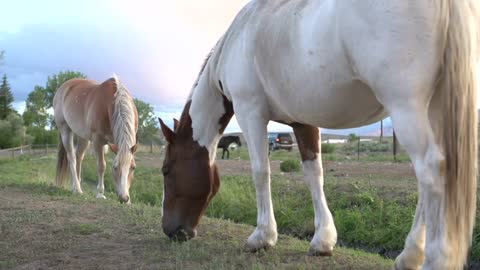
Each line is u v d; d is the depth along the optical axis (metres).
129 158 8.54
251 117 4.05
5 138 49.62
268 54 3.60
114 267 4.08
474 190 2.70
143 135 49.44
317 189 4.33
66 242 4.97
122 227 5.71
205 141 4.73
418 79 2.67
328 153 27.34
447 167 2.68
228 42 4.22
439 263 2.69
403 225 7.12
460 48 2.61
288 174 13.05
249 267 3.84
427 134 2.72
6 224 5.83
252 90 3.96
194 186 4.70
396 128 2.75
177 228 4.77
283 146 37.59
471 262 6.02
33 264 4.22
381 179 11.08
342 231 7.66
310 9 3.23
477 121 2.69
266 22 3.67
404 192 8.45
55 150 39.00
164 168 4.85
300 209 8.72
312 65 3.17
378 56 2.74
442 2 2.63
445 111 2.66
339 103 3.23
